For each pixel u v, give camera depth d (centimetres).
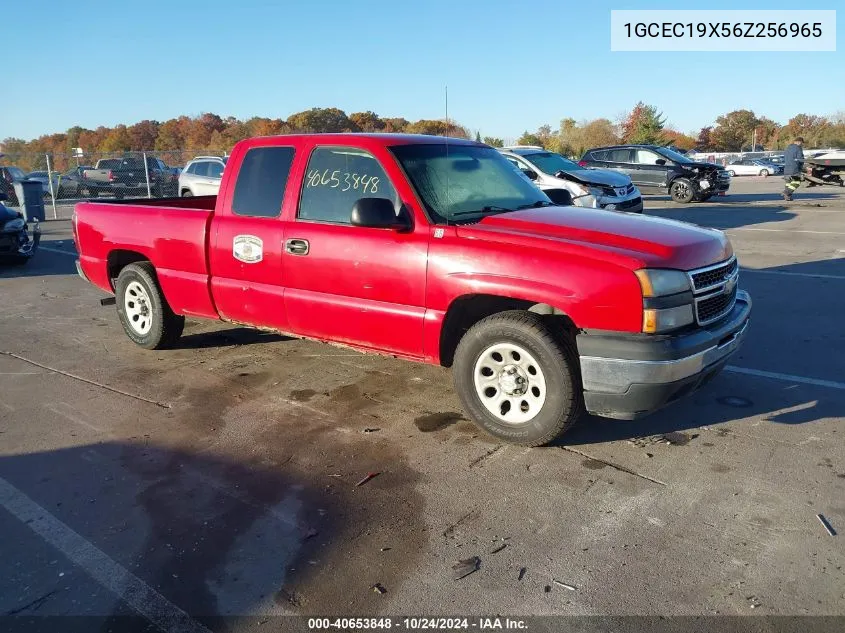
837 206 1748
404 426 452
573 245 385
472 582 289
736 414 456
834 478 368
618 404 376
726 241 437
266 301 505
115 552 316
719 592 278
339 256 457
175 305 574
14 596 287
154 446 428
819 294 786
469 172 483
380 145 456
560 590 282
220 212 529
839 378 518
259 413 479
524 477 378
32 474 393
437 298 419
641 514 338
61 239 1527
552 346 386
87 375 565
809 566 293
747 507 341
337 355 607
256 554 312
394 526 332
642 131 5175
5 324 743
